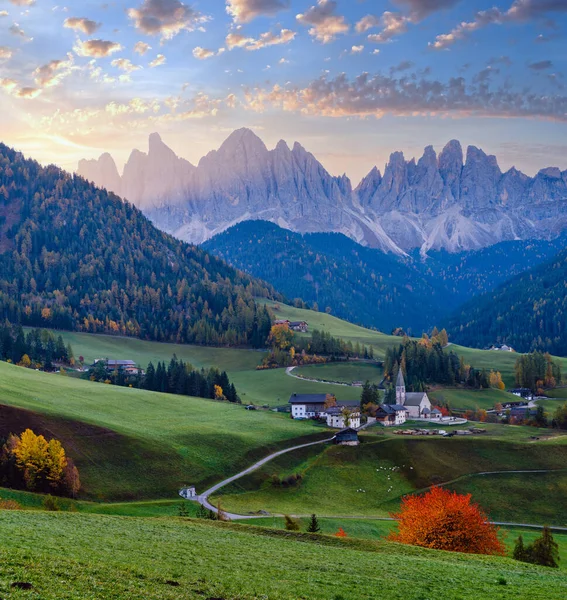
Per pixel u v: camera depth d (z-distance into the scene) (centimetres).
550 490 15350
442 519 9212
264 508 13200
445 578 6022
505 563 7162
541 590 5759
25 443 12025
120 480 13275
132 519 7925
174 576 5269
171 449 15225
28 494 11475
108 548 5931
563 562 10244
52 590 4403
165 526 7594
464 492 15300
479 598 5403
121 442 14750
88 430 14862
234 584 5209
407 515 9669
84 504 11750
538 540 9112
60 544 5803
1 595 4150
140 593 4647
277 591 5131
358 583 5616
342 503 14475
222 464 15338
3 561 4897
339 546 7488
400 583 5719
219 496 13500
